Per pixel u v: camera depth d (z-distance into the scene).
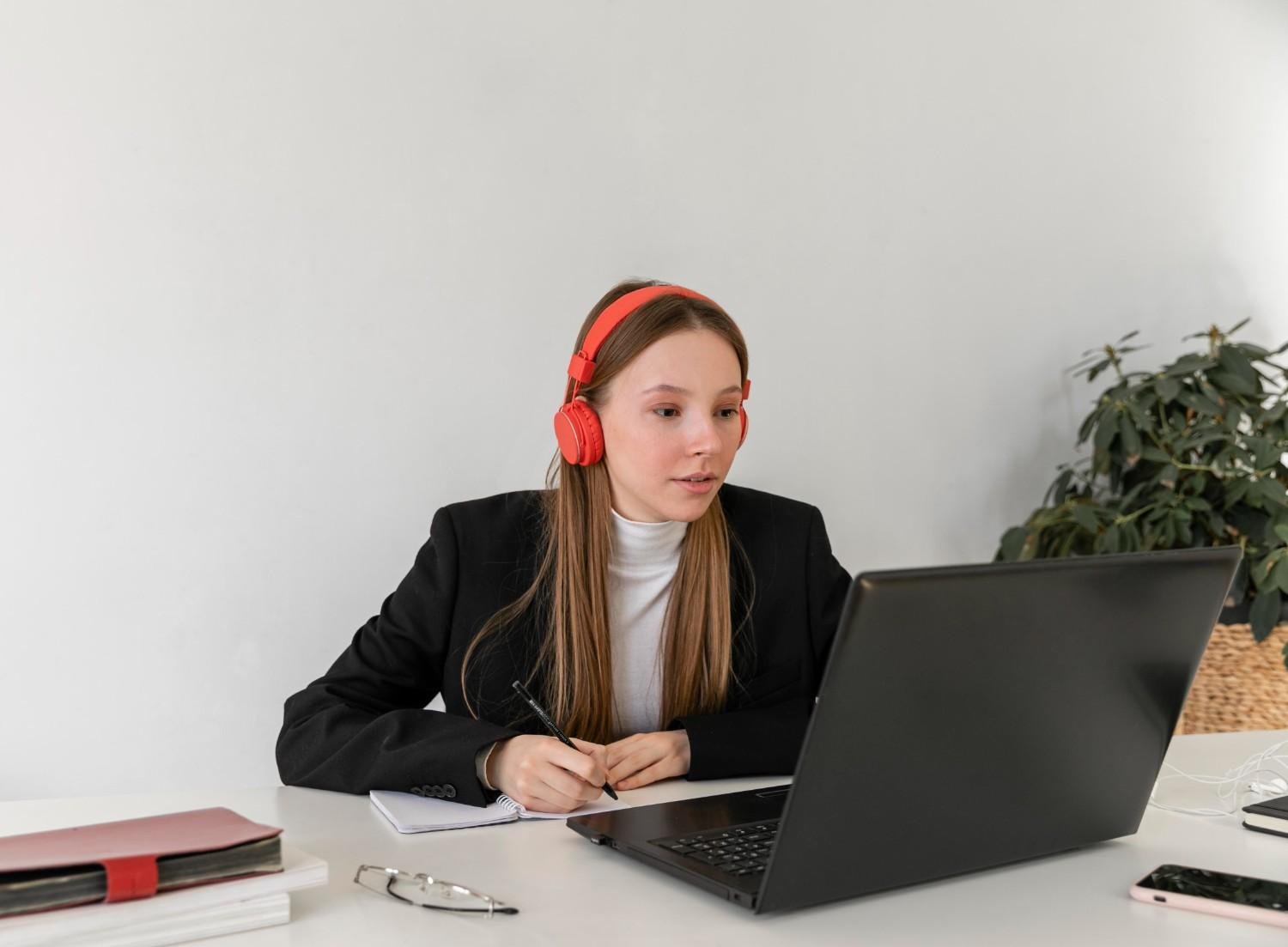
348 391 2.34
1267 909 0.92
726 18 2.71
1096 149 3.27
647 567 1.70
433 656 1.71
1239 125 3.54
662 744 1.45
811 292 2.83
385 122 2.35
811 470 2.85
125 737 2.19
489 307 2.46
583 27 2.54
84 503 2.14
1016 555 2.97
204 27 2.20
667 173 2.65
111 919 0.83
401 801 1.29
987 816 1.02
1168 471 2.85
